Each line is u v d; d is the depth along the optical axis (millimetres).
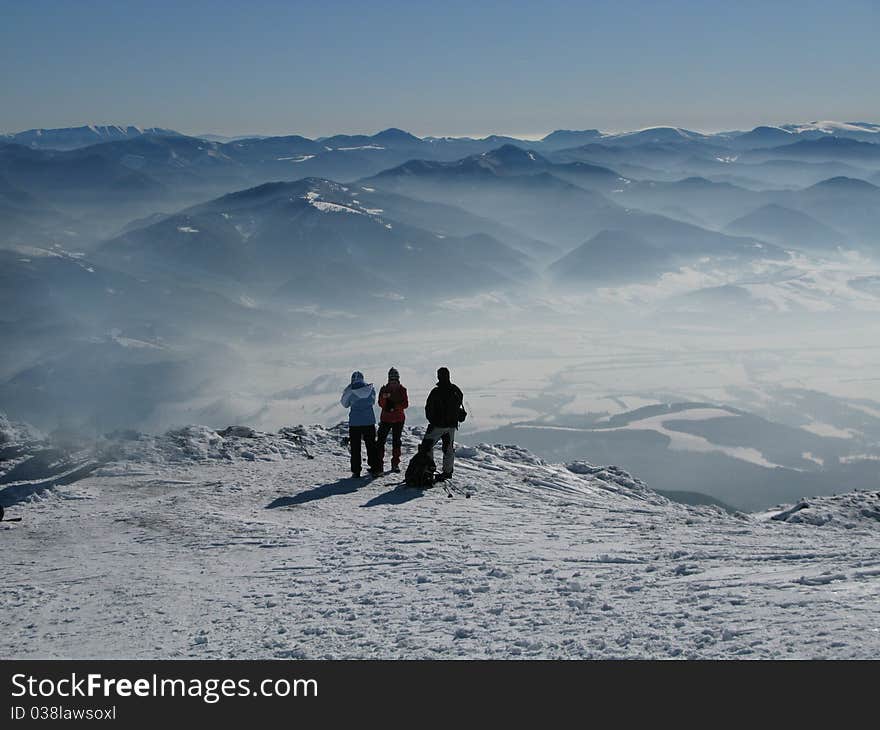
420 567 9359
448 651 6254
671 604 6848
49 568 10633
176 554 11000
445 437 15695
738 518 14539
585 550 9898
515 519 12516
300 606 8062
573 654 5883
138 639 7348
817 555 8508
